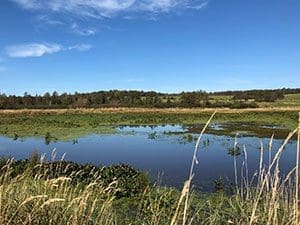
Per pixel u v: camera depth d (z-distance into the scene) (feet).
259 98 518.37
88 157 105.19
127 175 57.72
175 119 279.08
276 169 17.89
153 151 114.93
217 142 135.13
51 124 231.30
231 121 257.55
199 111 367.86
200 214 29.01
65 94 479.00
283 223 18.49
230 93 645.92
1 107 423.23
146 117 304.30
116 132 186.29
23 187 26.48
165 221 27.12
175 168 82.33
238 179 63.10
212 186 58.80
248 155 97.35
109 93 501.97
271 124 224.74
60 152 115.65
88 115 329.72
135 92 526.57
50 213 23.47
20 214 22.95
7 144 139.03
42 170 43.34
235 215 22.07
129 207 41.75
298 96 571.28
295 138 142.61
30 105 442.50
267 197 18.84
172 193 47.26
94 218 26.25
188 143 134.62
